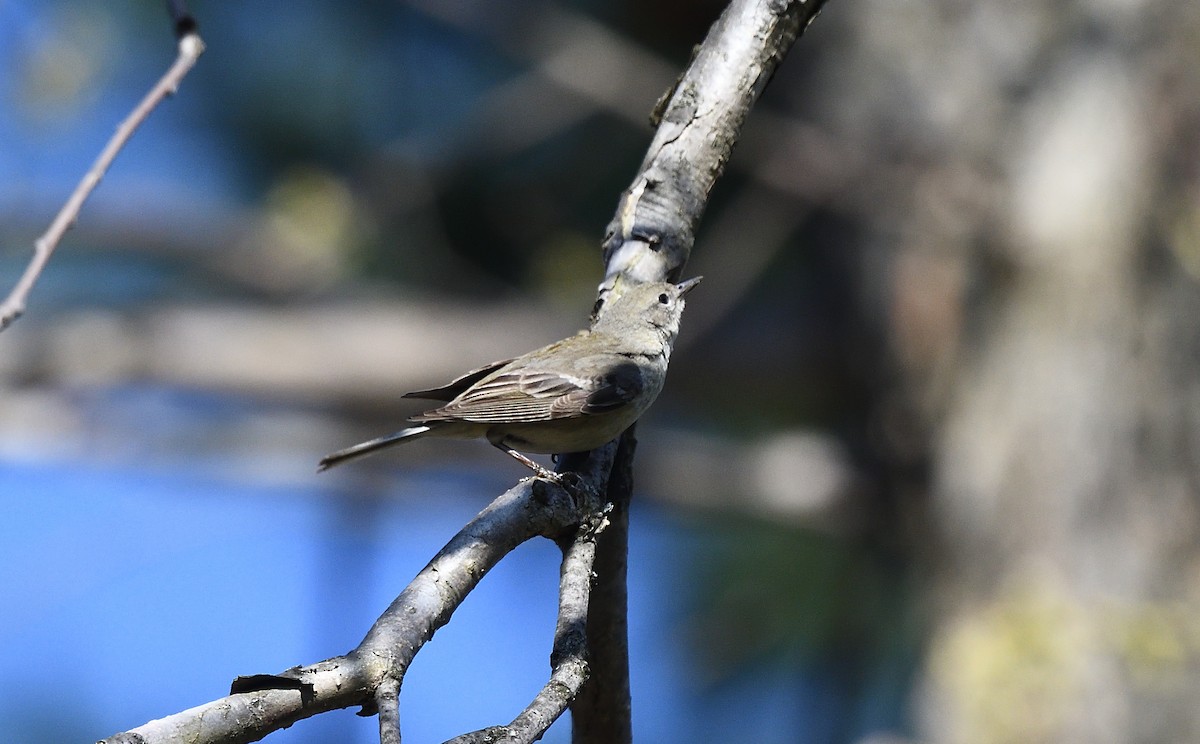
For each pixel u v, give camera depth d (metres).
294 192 13.73
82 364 14.67
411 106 14.48
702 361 15.50
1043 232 11.84
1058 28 12.20
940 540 12.53
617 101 13.02
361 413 14.98
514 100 13.72
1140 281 11.55
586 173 14.39
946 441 12.58
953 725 11.55
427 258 14.77
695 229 7.23
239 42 13.59
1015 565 11.64
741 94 7.12
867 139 12.84
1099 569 11.31
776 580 14.34
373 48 13.88
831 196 12.77
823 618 14.16
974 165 12.25
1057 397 11.65
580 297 14.55
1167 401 11.40
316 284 14.91
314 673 4.68
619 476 6.58
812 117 13.53
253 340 14.72
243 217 14.53
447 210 14.60
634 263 7.15
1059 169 11.90
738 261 13.88
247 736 4.50
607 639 6.25
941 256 12.82
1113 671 11.03
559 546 6.06
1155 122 11.69
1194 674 10.94
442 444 15.11
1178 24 11.78
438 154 13.92
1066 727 11.04
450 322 14.73
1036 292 11.86
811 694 13.88
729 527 15.04
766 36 7.11
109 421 14.92
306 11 13.81
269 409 15.10
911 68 12.70
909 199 12.51
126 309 15.13
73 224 5.48
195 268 15.41
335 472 14.92
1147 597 11.18
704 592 14.62
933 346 12.92
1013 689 11.23
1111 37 11.96
